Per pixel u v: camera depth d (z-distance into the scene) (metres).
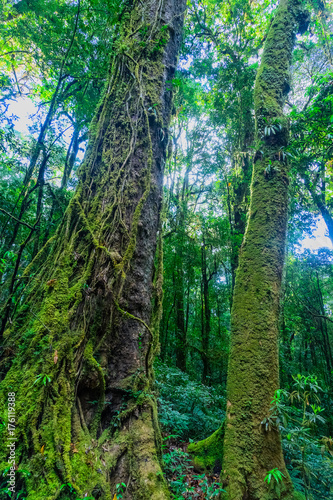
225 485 2.30
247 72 8.88
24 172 5.96
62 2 5.90
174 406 4.23
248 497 2.20
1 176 6.66
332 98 5.71
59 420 1.91
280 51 4.14
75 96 6.69
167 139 3.57
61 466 1.74
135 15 3.80
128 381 2.42
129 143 3.11
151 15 3.82
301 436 2.45
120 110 3.25
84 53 5.62
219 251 13.37
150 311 2.92
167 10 4.00
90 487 1.77
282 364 8.56
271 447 2.38
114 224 2.74
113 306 2.49
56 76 6.78
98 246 2.57
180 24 4.28
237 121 9.66
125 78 3.44
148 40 3.65
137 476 1.99
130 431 2.21
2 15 6.32
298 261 12.45
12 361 2.15
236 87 9.22
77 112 6.88
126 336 2.54
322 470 2.81
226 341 12.15
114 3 3.45
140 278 2.80
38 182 4.51
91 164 3.03
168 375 5.21
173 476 2.52
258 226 3.23
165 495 1.95
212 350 11.69
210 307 13.94
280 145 3.56
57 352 2.11
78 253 2.58
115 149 3.08
